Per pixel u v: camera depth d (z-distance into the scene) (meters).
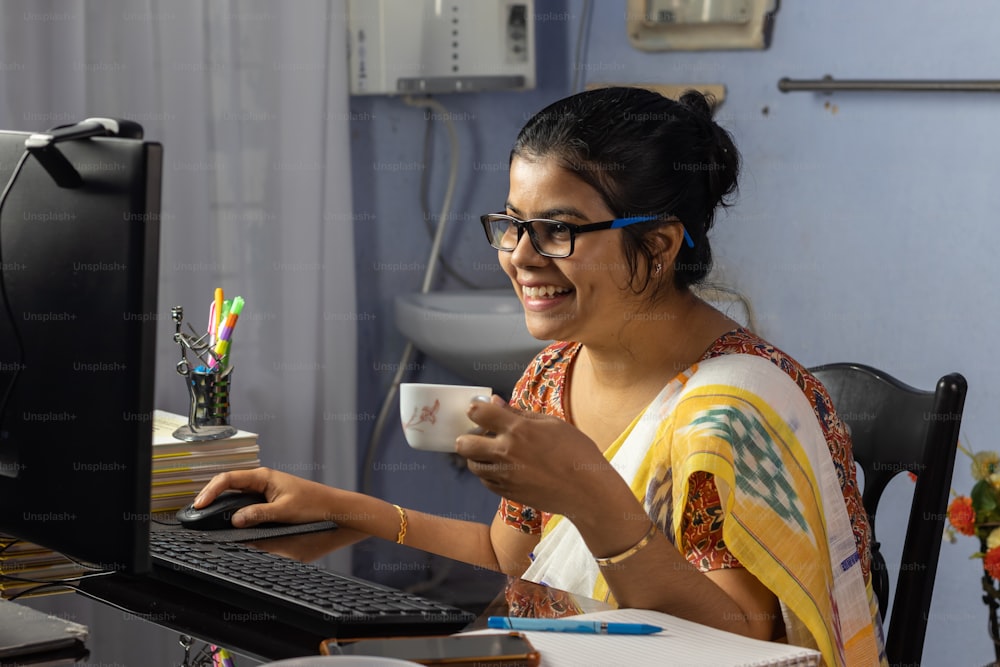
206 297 2.20
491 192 2.71
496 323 2.32
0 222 0.87
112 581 1.02
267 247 2.30
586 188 1.08
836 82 2.36
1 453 0.88
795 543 0.98
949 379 1.18
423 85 2.54
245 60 2.25
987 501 1.59
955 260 2.28
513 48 2.59
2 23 1.90
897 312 2.37
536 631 0.83
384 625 0.86
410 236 2.66
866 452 1.25
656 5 2.53
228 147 2.24
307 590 0.92
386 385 2.68
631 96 1.13
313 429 2.40
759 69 2.47
